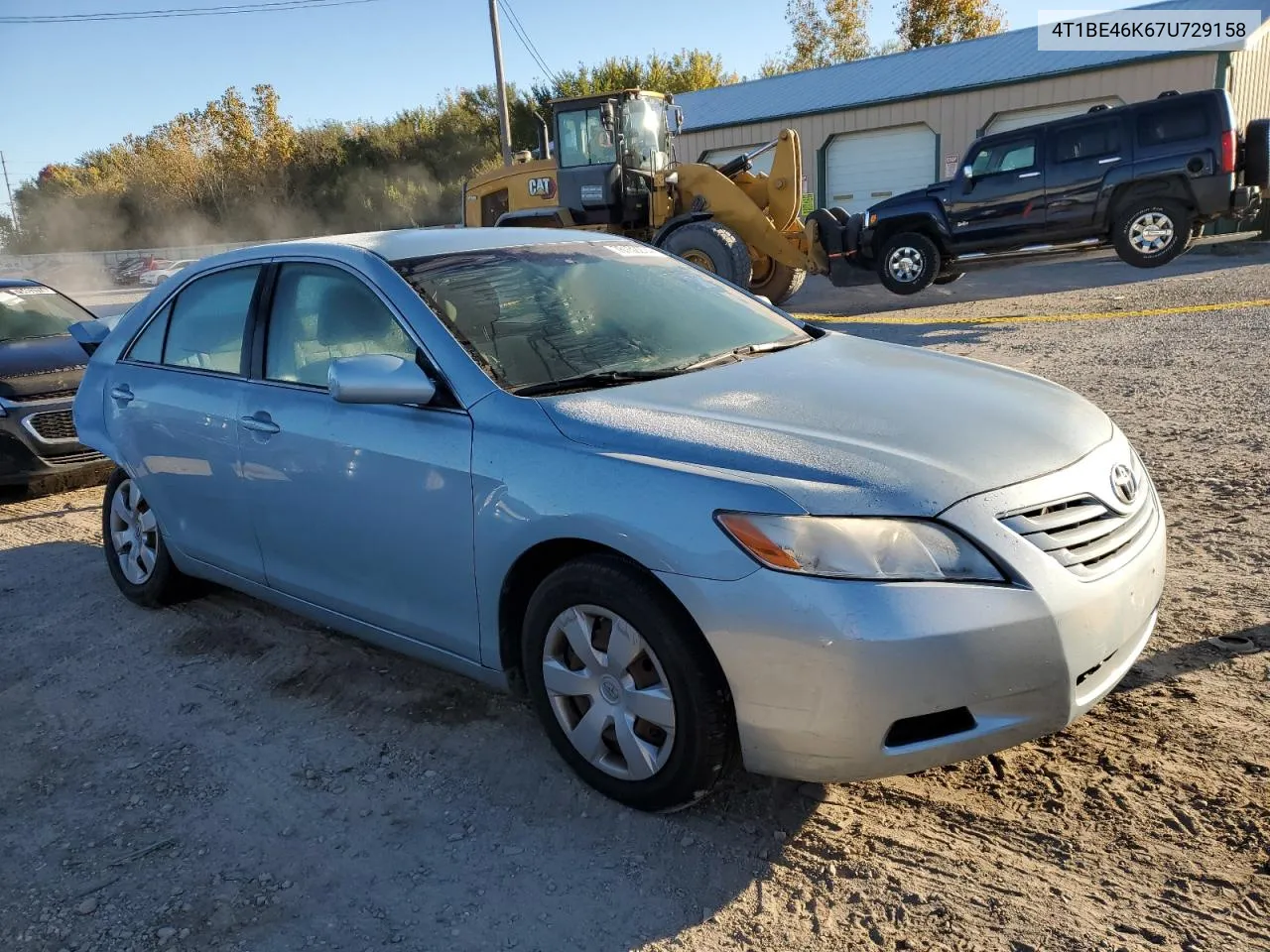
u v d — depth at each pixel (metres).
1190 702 3.21
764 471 2.56
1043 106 22.20
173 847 2.89
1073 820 2.72
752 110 27.14
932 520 2.44
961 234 14.25
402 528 3.23
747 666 2.48
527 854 2.76
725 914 2.48
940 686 2.38
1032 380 3.45
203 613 4.63
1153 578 2.79
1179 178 13.05
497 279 3.60
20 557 5.68
